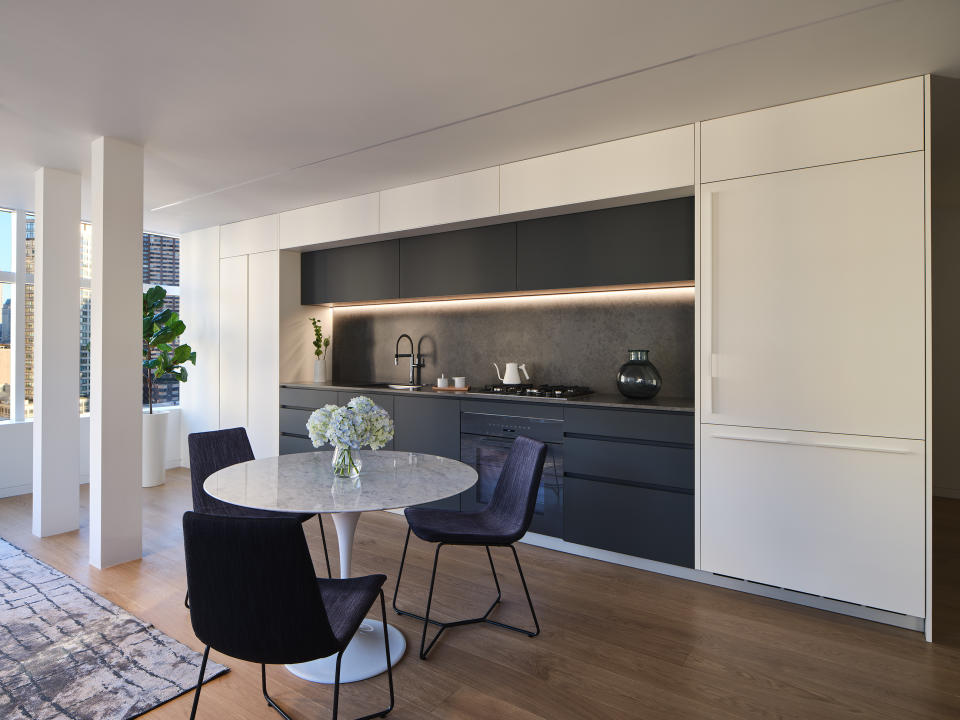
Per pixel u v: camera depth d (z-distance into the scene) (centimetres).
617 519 334
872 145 264
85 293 546
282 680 220
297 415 495
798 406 282
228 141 337
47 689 212
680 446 315
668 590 304
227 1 202
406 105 289
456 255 420
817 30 220
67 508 395
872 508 265
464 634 254
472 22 216
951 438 489
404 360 511
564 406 353
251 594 155
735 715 200
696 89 270
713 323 302
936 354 494
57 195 388
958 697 211
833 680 221
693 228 324
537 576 321
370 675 221
